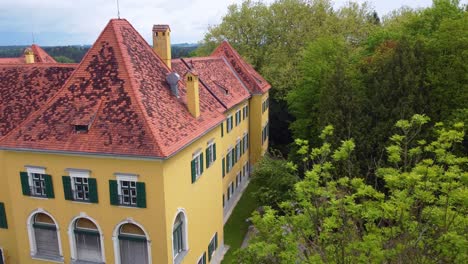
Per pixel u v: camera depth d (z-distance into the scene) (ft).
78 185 67.15
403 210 36.63
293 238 41.75
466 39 92.48
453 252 34.83
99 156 63.67
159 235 64.28
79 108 68.64
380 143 96.22
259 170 104.68
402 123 43.96
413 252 35.58
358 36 187.42
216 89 116.67
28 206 70.79
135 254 67.82
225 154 115.55
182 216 71.77
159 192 62.54
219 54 152.87
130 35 77.61
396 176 37.78
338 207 40.75
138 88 68.80
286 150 188.55
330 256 39.17
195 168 76.74
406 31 128.16
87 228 69.46
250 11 201.67
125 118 65.26
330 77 107.96
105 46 73.31
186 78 76.95
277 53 188.55
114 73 70.38
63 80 81.76
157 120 66.18
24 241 73.10
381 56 112.47
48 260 72.13
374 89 106.01
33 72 84.89
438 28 112.27
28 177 69.31
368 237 37.50
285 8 196.85
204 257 84.53
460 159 38.99
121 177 63.67
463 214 38.01
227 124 116.88
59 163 66.59
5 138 69.00
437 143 41.19
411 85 96.22
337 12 204.13
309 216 41.98
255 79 154.40
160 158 59.88
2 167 75.56
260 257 44.80
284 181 94.99
